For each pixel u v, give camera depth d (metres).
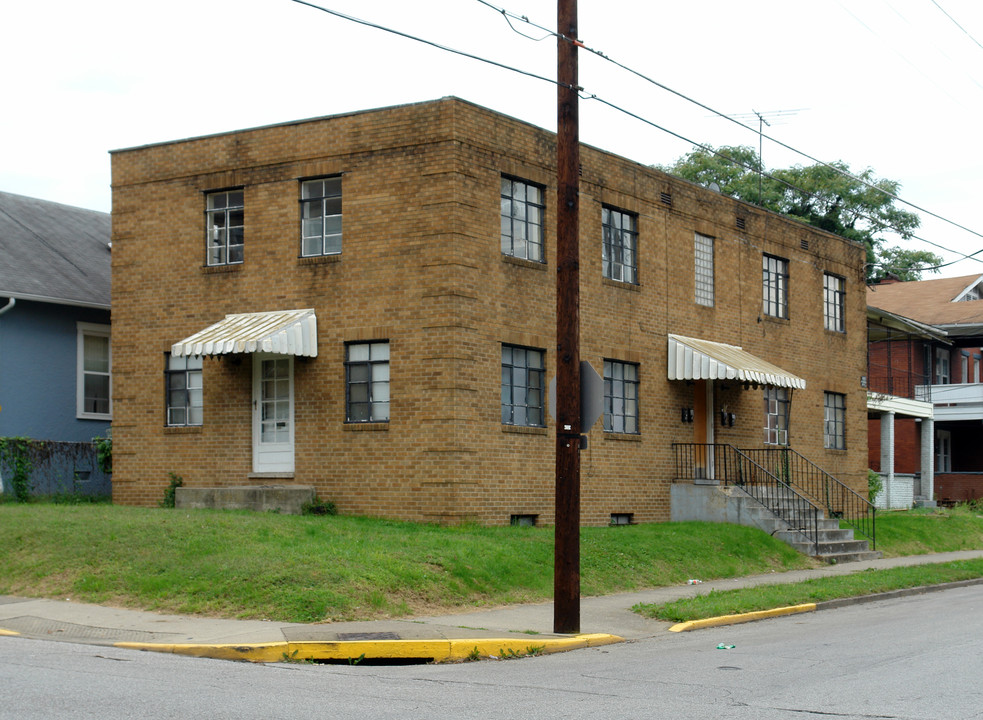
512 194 21.30
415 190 20.17
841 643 13.06
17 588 14.81
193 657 11.16
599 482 22.67
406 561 15.49
